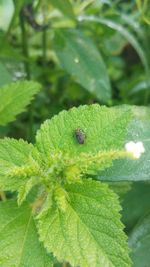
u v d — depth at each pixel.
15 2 0.22
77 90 0.27
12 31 0.26
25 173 0.12
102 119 0.13
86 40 0.23
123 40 0.28
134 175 0.14
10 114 0.17
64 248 0.12
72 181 0.12
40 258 0.12
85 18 0.25
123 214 0.19
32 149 0.13
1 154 0.13
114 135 0.13
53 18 0.26
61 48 0.23
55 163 0.12
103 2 0.26
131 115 0.13
